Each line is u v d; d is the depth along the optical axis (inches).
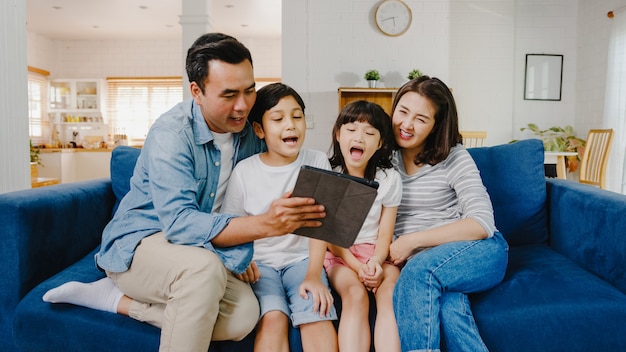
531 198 64.1
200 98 46.6
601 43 201.9
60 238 54.9
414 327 42.1
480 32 216.5
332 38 200.8
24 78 74.7
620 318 43.8
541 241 64.6
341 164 55.8
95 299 46.1
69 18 258.1
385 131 53.6
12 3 72.2
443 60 200.2
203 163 49.3
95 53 313.3
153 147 46.1
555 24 218.5
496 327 43.5
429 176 56.7
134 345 43.1
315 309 43.2
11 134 72.2
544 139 218.4
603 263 51.1
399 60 200.7
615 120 187.2
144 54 312.5
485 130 219.5
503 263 48.5
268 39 306.8
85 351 44.3
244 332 42.2
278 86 51.2
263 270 50.0
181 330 39.0
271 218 39.9
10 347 48.4
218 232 41.9
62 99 306.7
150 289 43.2
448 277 44.3
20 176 73.9
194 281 39.8
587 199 55.2
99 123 314.3
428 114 53.4
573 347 43.5
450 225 50.2
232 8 238.2
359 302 44.4
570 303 44.7
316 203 39.7
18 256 48.4
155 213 48.5
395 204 53.7
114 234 48.1
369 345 43.4
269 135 50.9
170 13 249.1
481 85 218.1
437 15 199.3
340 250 51.6
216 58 43.5
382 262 50.7
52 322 44.9
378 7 198.4
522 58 219.5
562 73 220.2
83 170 277.7
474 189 53.1
